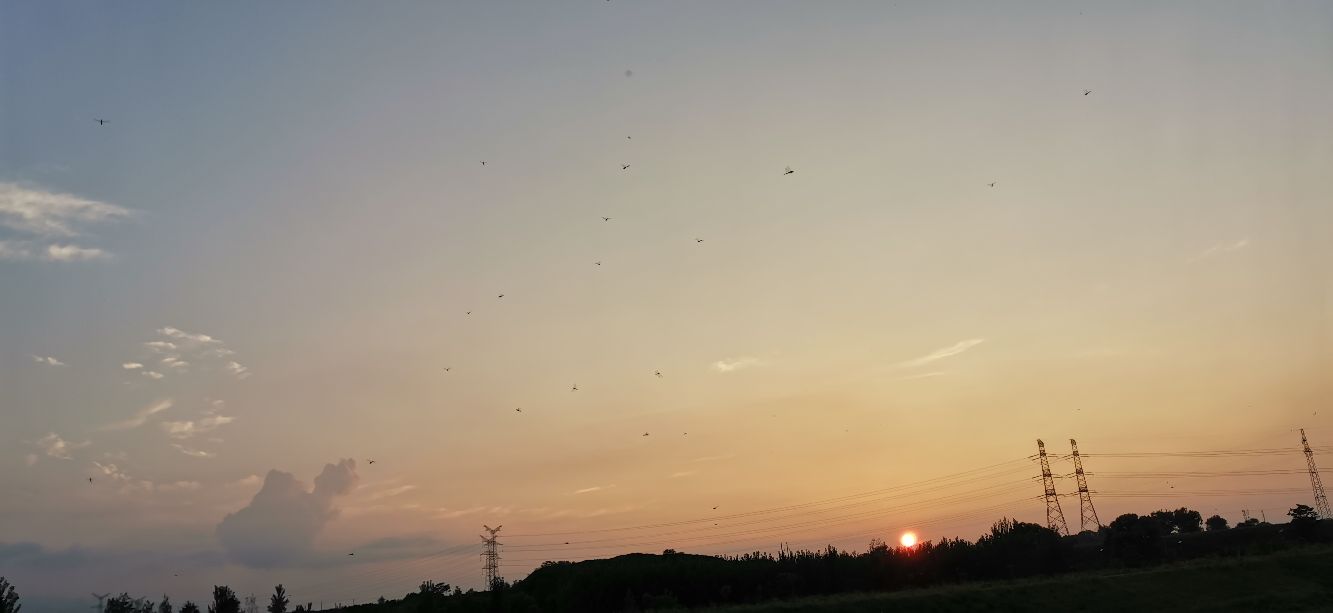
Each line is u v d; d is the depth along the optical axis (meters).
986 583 92.12
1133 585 85.94
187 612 109.62
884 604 81.81
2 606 91.00
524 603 89.44
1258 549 102.62
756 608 81.31
